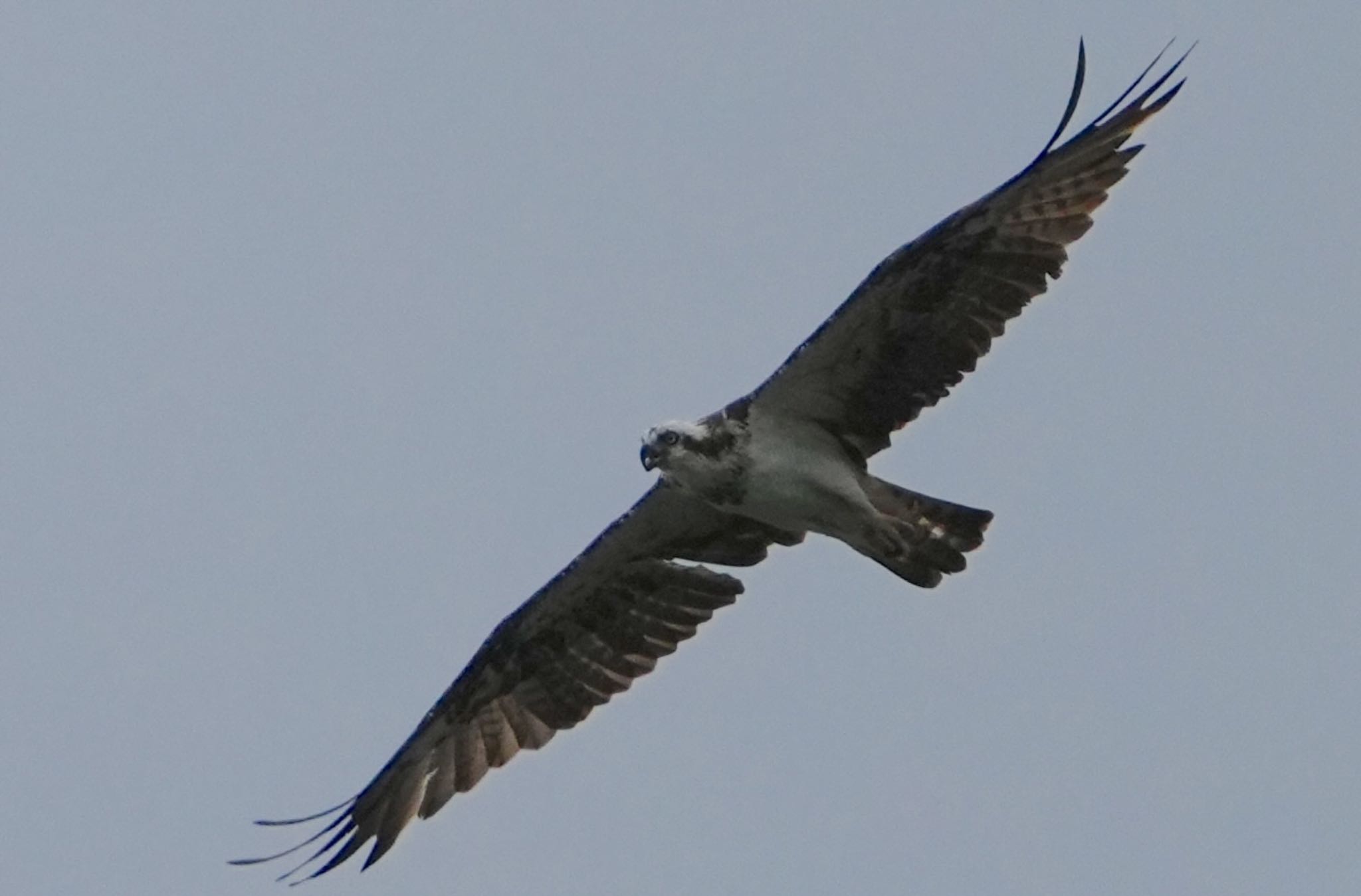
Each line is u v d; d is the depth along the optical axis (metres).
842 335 15.77
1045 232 15.46
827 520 16.64
